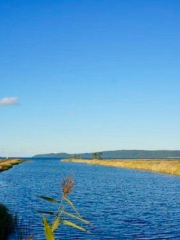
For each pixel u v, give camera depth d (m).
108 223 28.25
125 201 42.25
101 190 55.16
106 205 38.62
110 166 149.75
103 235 23.95
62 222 2.98
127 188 58.28
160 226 27.44
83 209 35.38
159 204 39.91
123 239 22.84
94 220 29.39
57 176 85.75
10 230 23.47
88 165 163.12
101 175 89.62
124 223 28.42
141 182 69.06
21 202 39.72
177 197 46.72
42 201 40.50
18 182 68.25
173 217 31.41
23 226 25.36
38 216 30.12
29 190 53.62
